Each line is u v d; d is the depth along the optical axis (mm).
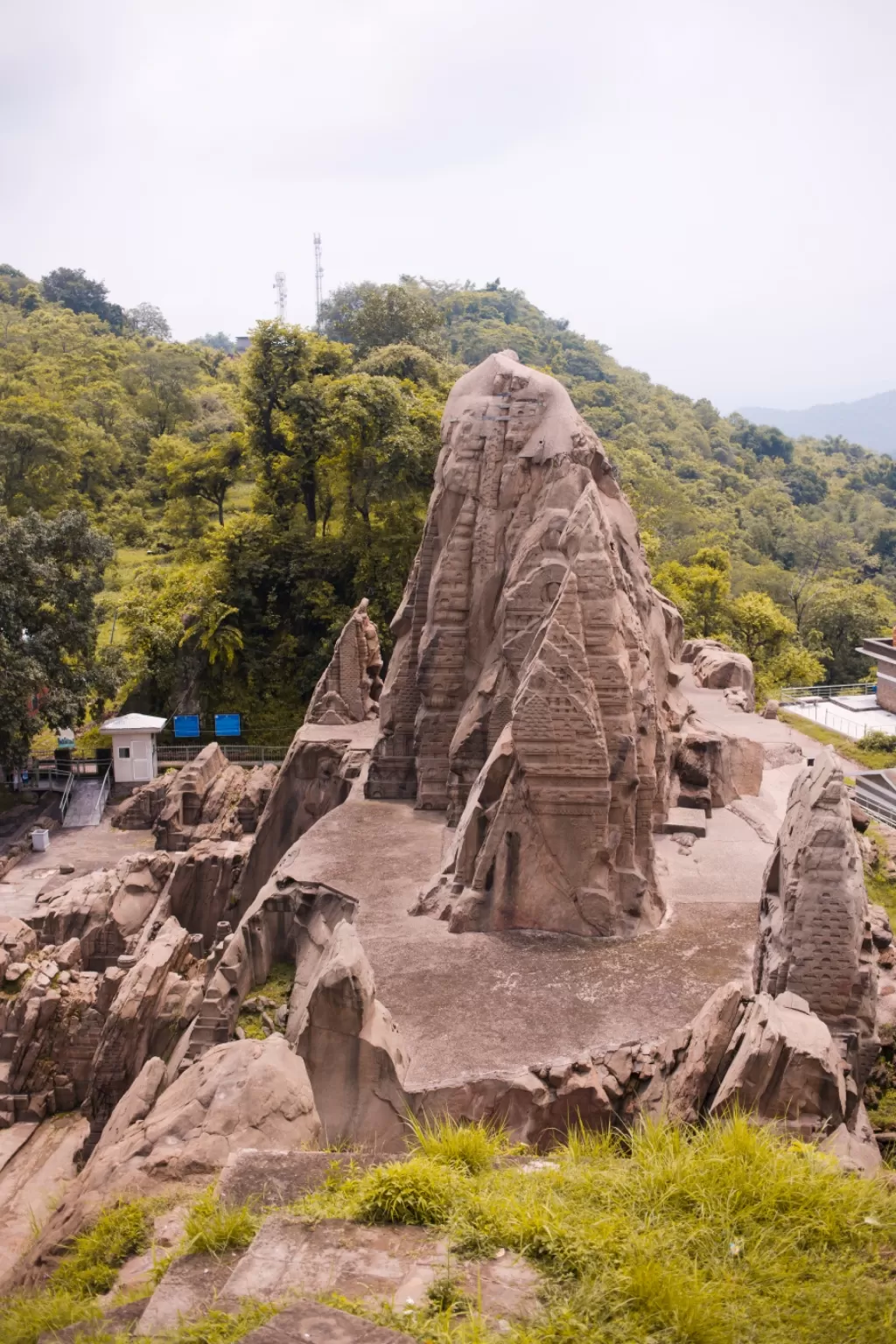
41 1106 33500
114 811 57906
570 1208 11625
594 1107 19672
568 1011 22141
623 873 26031
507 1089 19500
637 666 27938
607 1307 10195
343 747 41281
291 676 71625
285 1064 16812
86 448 103125
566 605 25516
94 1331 10727
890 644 70250
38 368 118750
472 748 31203
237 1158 12883
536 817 25594
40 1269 14438
